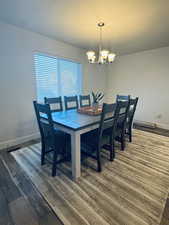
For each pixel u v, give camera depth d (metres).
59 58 3.26
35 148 2.46
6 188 1.48
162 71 3.55
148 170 1.82
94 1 1.67
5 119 2.47
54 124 1.78
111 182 1.59
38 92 2.99
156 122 3.84
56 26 2.38
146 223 1.11
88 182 1.58
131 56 4.09
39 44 2.77
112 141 1.98
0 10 1.89
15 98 2.56
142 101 4.04
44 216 1.17
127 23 2.22
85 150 1.91
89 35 2.75
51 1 1.68
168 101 3.56
